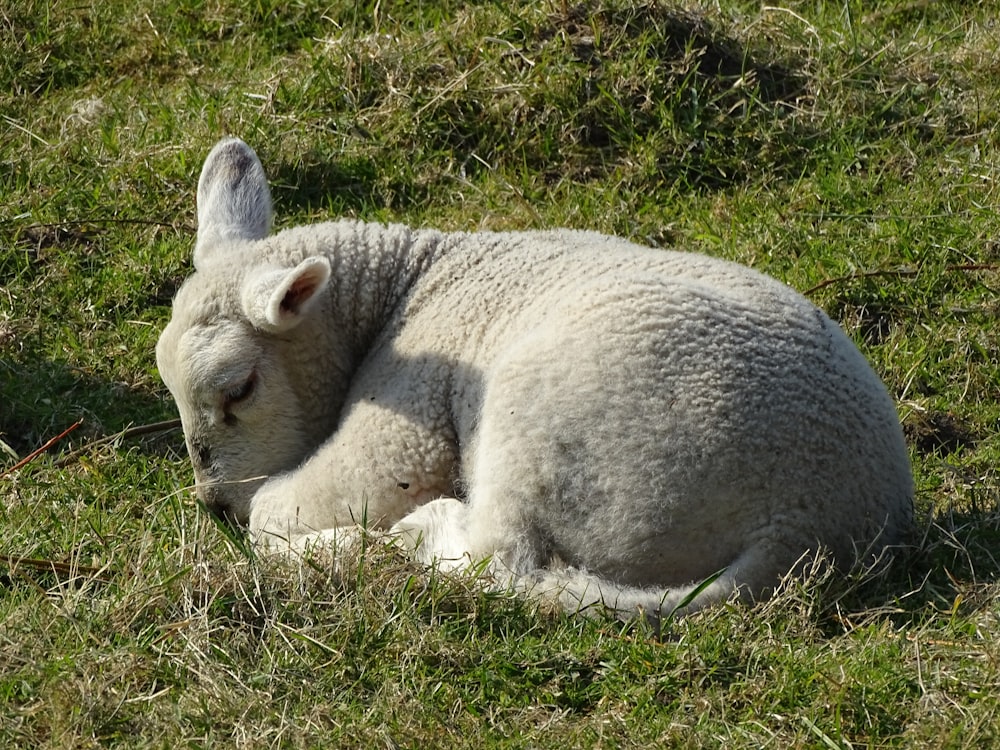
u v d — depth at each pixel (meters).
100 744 11.35
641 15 23.16
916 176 21.08
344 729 11.37
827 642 12.42
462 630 12.68
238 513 15.50
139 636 12.45
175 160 21.81
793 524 12.98
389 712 11.62
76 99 24.52
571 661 12.19
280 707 11.76
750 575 12.93
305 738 11.35
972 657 11.99
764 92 22.83
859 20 24.53
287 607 12.82
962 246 19.33
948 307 18.47
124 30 25.95
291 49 25.22
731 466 12.91
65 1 26.42
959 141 22.02
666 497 12.94
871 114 22.41
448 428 14.40
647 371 13.12
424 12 25.19
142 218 21.05
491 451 13.52
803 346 13.49
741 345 13.28
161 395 18.06
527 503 13.34
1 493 15.40
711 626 12.45
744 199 20.92
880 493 13.54
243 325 14.95
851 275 18.70
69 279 19.88
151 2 26.47
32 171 21.94
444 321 14.80
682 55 22.89
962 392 17.33
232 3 25.97
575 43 22.89
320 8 25.59
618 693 11.87
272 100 22.94
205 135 22.25
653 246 20.16
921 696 11.61
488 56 23.09
